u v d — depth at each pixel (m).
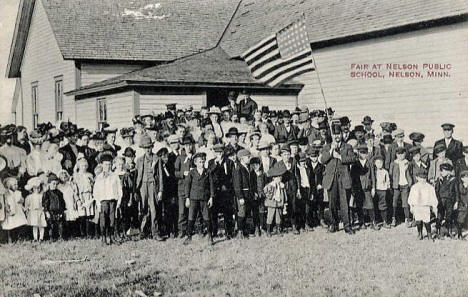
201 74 20.08
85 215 11.31
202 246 10.68
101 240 11.16
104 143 12.35
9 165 11.54
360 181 12.19
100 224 10.98
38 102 25.58
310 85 20.73
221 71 20.73
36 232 11.16
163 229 12.09
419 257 9.72
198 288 8.08
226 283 8.31
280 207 11.58
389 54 17.94
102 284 8.26
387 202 12.92
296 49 13.23
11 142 11.65
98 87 19.88
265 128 13.79
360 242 10.88
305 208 12.05
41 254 10.05
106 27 23.31
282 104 21.09
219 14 26.11
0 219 10.96
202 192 10.87
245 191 11.40
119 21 23.81
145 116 13.53
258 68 13.50
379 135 13.73
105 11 24.03
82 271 8.95
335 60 19.64
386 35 17.94
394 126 13.80
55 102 23.73
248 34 23.27
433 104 16.92
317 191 12.38
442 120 16.72
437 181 11.45
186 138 11.62
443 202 11.26
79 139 13.67
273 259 9.66
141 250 10.36
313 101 20.66
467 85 16.25
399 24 17.22
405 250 10.21
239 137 13.61
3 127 11.91
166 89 19.30
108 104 20.23
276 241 11.05
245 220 11.77
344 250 10.24
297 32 13.22
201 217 12.02
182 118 15.68
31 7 25.48
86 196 11.34
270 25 22.66
